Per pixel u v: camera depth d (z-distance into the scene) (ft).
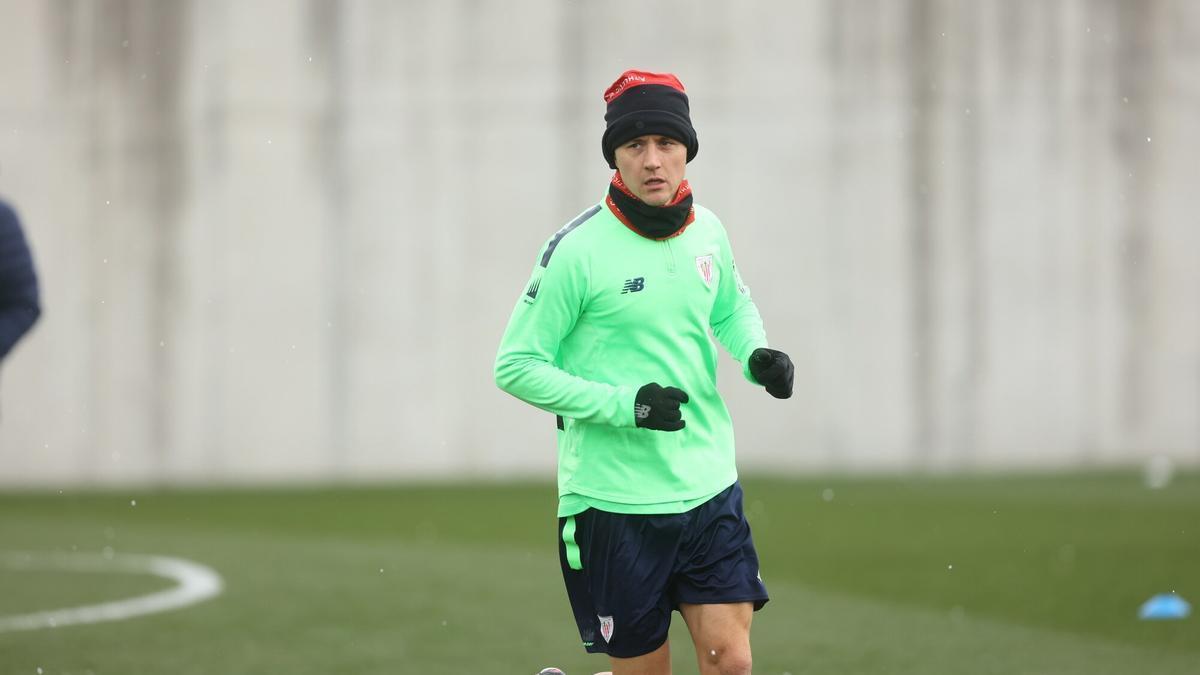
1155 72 167.43
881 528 114.21
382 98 165.27
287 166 165.48
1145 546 101.60
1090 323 166.71
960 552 100.48
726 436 45.24
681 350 43.86
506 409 165.07
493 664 64.85
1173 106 167.73
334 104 165.27
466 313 164.86
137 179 165.48
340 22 165.27
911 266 164.55
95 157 165.68
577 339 44.19
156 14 165.48
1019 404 165.58
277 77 165.48
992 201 165.48
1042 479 152.56
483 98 165.07
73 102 165.58
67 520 130.31
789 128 163.94
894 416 163.94
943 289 164.96
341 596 84.94
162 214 165.37
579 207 165.37
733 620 43.70
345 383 164.66
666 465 43.50
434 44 164.86
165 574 94.94
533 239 165.37
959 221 165.17
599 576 44.29
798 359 163.02
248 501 144.36
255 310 164.96
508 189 165.17
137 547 110.01
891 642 69.31
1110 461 166.71
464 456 164.86
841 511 125.70
